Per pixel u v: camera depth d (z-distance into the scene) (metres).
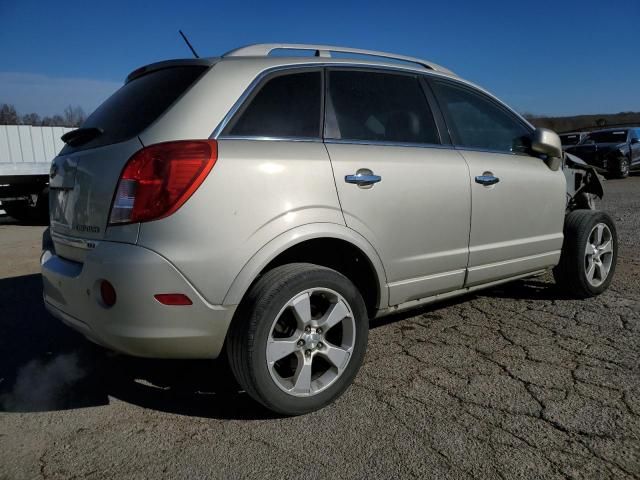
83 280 2.53
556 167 4.15
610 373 3.09
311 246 3.00
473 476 2.20
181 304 2.40
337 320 2.77
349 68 3.13
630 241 6.93
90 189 2.61
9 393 3.03
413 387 2.97
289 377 2.79
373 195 2.93
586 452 2.34
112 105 3.02
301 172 2.68
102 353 3.60
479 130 3.75
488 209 3.56
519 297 4.58
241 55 2.86
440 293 3.46
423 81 3.49
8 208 10.42
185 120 2.51
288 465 2.30
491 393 2.89
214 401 2.90
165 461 2.35
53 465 2.34
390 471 2.24
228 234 2.45
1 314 4.46
